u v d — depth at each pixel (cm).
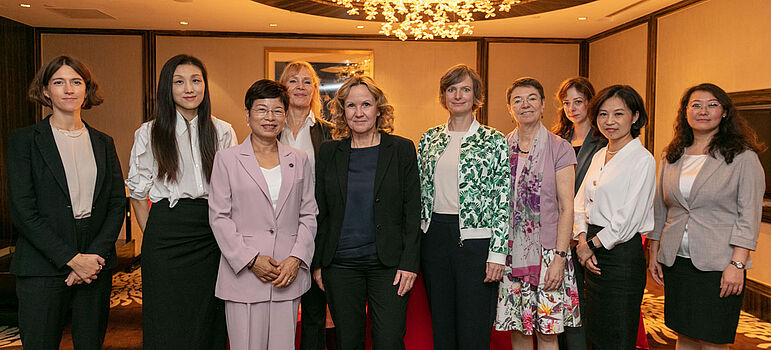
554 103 776
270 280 231
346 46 757
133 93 730
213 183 238
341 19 664
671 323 269
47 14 635
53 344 243
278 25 698
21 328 239
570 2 574
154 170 251
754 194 246
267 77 746
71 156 245
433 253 255
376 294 245
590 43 766
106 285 257
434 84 768
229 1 574
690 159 266
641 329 348
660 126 602
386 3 540
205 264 252
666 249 267
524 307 253
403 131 770
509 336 309
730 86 491
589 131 303
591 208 263
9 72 656
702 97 256
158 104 247
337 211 245
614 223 248
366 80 248
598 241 254
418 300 289
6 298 393
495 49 768
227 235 230
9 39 657
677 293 265
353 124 243
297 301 244
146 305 248
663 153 280
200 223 250
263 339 236
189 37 735
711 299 252
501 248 245
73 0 571
